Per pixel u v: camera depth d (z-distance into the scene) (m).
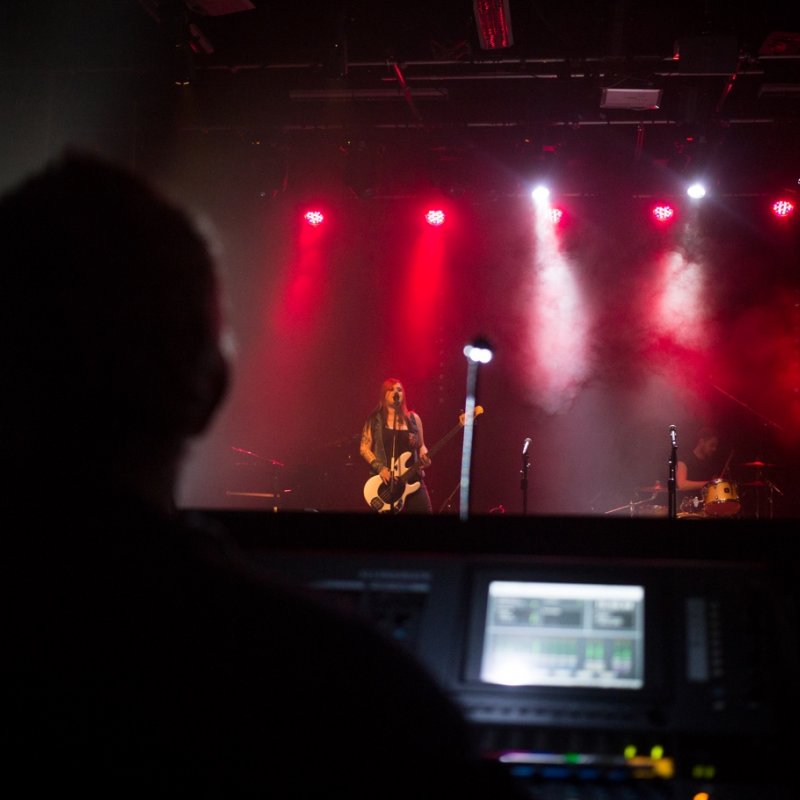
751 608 1.12
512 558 1.21
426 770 0.67
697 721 1.06
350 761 0.67
